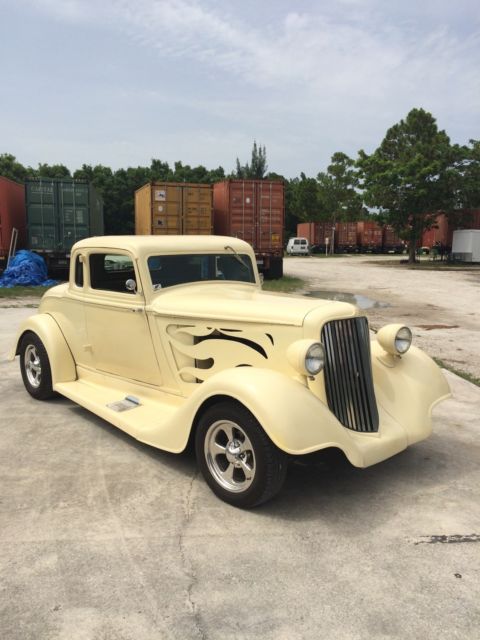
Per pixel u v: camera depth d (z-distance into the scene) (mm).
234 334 3908
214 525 3217
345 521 3279
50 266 17719
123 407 4484
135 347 4578
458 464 4137
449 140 34031
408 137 38969
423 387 4055
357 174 34438
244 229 19688
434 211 33250
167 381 4406
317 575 2746
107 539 3053
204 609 2494
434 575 2756
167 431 3771
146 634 2340
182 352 4191
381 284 19828
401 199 32344
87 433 4664
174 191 18375
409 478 3883
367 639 2316
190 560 2865
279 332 3662
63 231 17609
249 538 3082
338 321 3648
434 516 3350
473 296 16109
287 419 3107
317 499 3559
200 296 4398
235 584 2670
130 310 4492
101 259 4957
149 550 2953
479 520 3311
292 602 2545
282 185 19734
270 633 2350
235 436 3438
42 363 5348
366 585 2672
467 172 32031
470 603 2547
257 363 3811
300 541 3057
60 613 2459
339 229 52375
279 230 19922
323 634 2344
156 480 3787
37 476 3834
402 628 2381
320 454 3967
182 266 4652
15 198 18938
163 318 4273
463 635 2342
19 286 15898
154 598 2564
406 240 34281
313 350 3357
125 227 55750
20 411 5238
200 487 3695
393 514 3371
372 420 3725
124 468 3975
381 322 11086
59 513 3328
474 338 9414
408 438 3775
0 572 2744
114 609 2490
